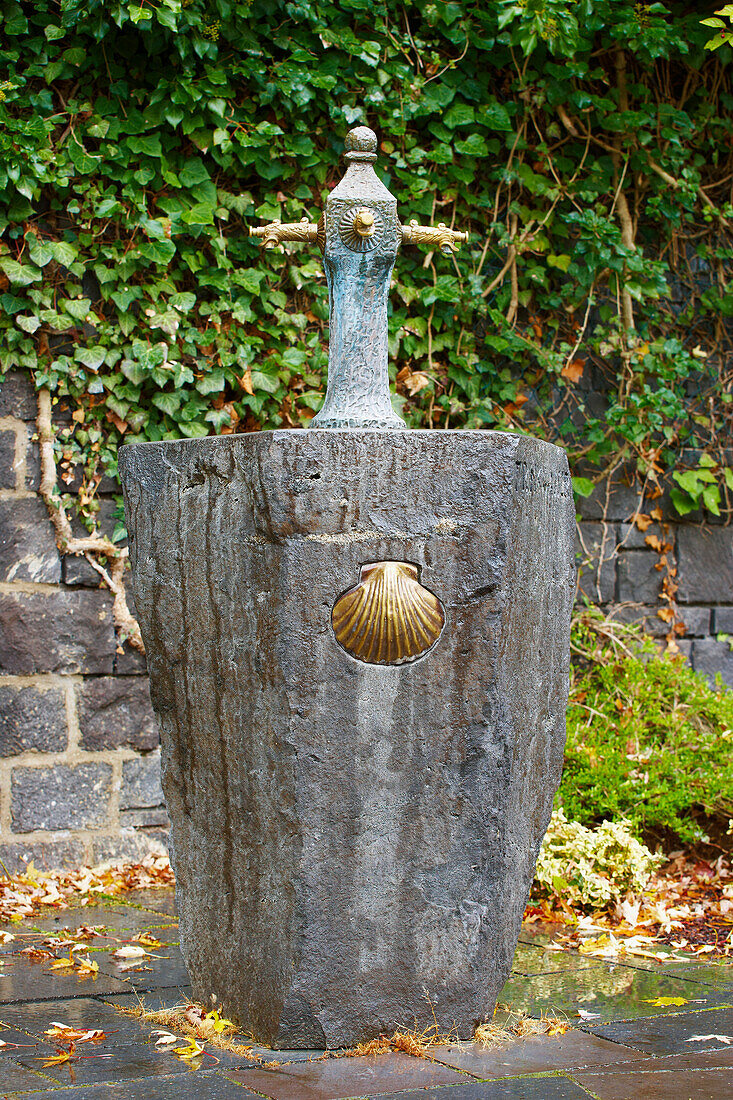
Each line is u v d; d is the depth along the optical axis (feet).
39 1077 7.68
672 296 18.74
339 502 8.09
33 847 14.58
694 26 18.04
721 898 13.57
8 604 14.58
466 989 8.48
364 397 9.17
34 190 14.60
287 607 8.05
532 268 17.57
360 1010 8.32
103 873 14.65
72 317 14.99
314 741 8.10
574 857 13.24
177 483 8.95
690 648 18.67
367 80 16.14
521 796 9.02
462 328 17.24
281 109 15.92
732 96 18.67
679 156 18.06
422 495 8.18
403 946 8.36
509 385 17.63
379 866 8.28
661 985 10.19
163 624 9.11
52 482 14.83
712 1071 7.86
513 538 8.38
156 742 15.29
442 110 16.78
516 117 17.47
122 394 15.29
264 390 16.01
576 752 14.88
